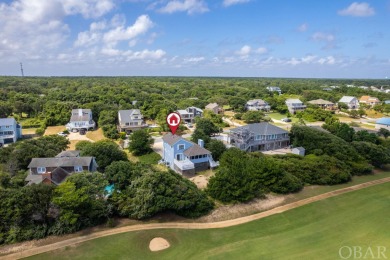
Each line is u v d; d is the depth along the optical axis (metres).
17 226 28.84
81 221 30.77
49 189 29.75
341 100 131.62
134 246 28.25
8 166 41.78
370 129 86.75
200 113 96.81
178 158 49.28
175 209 33.44
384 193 42.25
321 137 56.59
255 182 38.97
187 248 28.08
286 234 30.84
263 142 61.66
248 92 147.75
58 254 26.91
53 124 84.81
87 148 47.09
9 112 90.81
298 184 41.88
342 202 38.91
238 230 31.72
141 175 35.44
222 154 50.12
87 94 112.56
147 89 155.25
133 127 79.69
